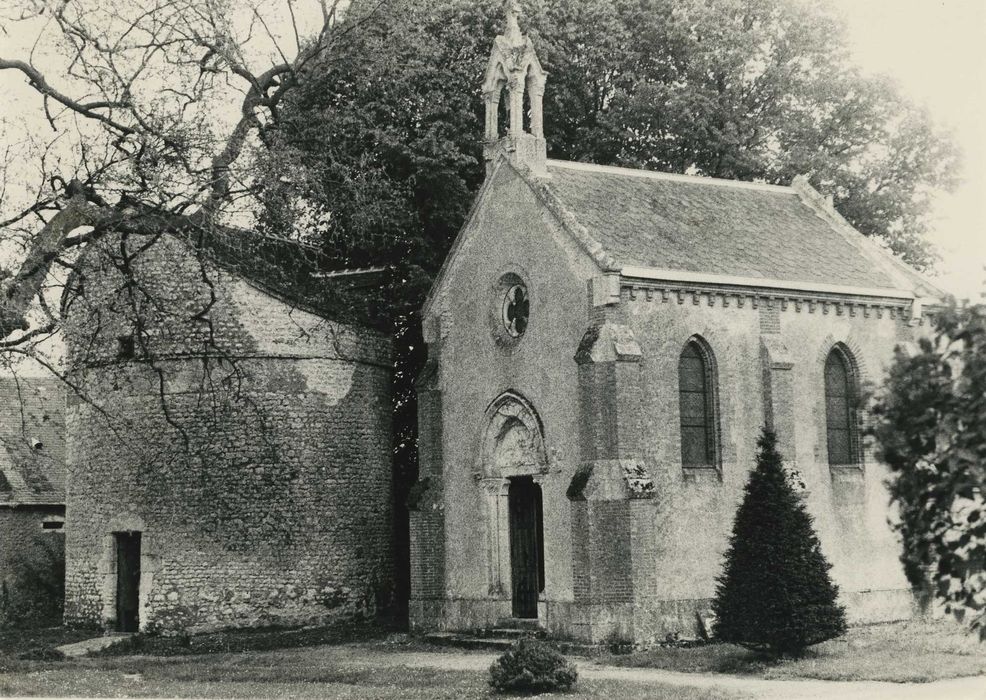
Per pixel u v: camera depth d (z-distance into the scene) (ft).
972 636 93.86
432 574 111.24
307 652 100.99
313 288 123.24
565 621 96.73
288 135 119.96
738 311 102.27
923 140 152.15
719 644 92.94
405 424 134.10
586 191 107.76
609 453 93.91
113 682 77.87
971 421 36.70
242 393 114.11
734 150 147.02
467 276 111.75
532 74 109.09
